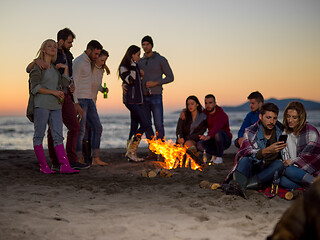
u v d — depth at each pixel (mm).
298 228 1388
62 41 5879
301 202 1409
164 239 2840
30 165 6633
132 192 4578
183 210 3697
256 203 3941
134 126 7543
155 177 5629
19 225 3039
